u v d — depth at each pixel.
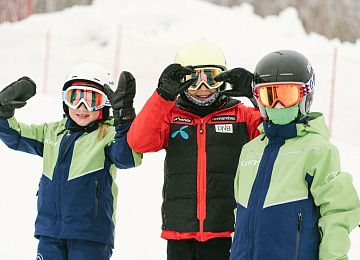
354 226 4.28
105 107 5.70
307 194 4.40
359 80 18.88
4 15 28.19
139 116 5.14
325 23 37.84
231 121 5.45
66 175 5.55
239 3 40.28
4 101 5.63
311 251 4.33
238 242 4.53
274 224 4.38
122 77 5.27
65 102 5.63
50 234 5.48
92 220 5.48
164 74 5.11
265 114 4.66
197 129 5.40
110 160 5.58
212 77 5.43
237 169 4.82
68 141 5.63
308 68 4.59
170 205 5.35
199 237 5.24
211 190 5.28
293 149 4.50
